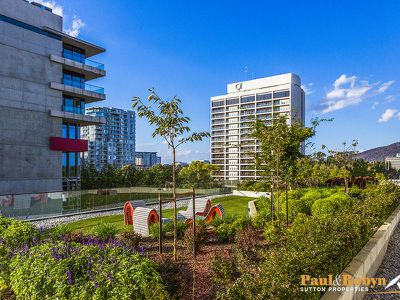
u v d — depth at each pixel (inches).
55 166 1230.3
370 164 3501.5
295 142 606.2
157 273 187.0
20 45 1142.3
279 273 168.6
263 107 3722.9
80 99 1401.3
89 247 232.1
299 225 335.6
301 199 665.0
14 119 1114.1
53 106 1233.4
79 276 192.9
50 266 201.0
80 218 777.6
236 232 399.5
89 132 5137.8
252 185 1470.2
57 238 329.4
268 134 491.2
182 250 362.3
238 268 241.6
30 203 791.7
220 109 4106.8
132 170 2086.6
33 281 195.9
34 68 1179.9
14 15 1140.5
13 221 360.8
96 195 1125.7
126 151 5620.1
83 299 168.6
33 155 1162.0
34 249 242.8
